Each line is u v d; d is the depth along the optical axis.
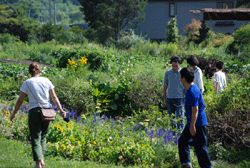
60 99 27.27
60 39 76.50
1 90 29.94
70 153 17.19
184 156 15.14
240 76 35.19
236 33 55.47
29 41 80.62
